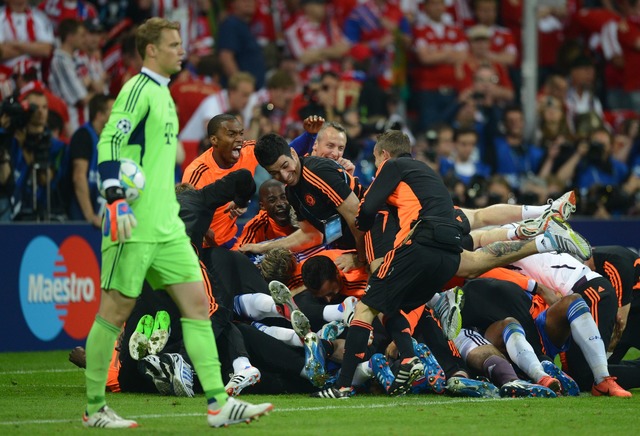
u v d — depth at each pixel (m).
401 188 26.86
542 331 27.72
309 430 20.52
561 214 27.97
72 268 39.66
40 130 38.78
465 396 25.98
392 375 25.84
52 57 46.47
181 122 47.00
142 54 20.94
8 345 37.91
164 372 26.25
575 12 66.19
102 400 20.89
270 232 31.98
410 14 59.00
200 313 20.89
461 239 25.94
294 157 27.89
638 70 64.50
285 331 27.36
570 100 60.94
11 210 38.72
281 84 48.81
